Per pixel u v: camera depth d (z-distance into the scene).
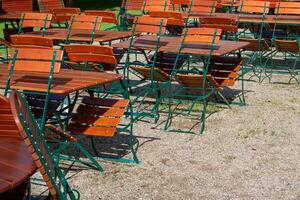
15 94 2.59
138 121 6.07
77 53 5.30
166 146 5.23
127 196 4.09
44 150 2.64
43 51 4.09
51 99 4.97
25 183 2.93
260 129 5.79
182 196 4.10
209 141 5.39
